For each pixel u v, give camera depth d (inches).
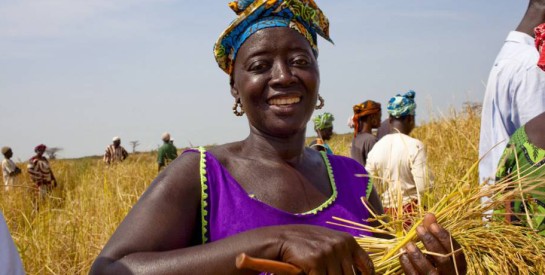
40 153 490.6
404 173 186.5
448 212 86.4
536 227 97.8
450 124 388.2
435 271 72.9
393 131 221.3
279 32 84.0
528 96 135.4
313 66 86.4
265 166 85.0
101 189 322.7
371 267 69.1
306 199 85.0
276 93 83.4
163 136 536.4
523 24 143.2
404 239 78.2
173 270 68.5
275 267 64.3
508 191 96.4
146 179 390.3
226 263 68.1
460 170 207.0
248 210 79.9
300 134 87.7
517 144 107.0
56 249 228.1
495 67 142.5
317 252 65.9
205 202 79.7
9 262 69.8
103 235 236.4
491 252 85.4
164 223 75.7
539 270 85.7
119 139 615.2
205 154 82.4
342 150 364.8
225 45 87.7
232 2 85.6
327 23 90.7
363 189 93.7
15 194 336.2
